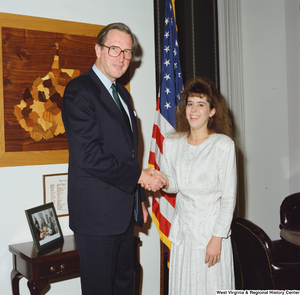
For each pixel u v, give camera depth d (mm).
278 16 3566
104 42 2037
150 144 3066
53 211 2543
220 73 3762
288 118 3521
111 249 1947
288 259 2760
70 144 1878
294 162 3492
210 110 2004
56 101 2611
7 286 2469
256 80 3873
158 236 3145
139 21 2998
